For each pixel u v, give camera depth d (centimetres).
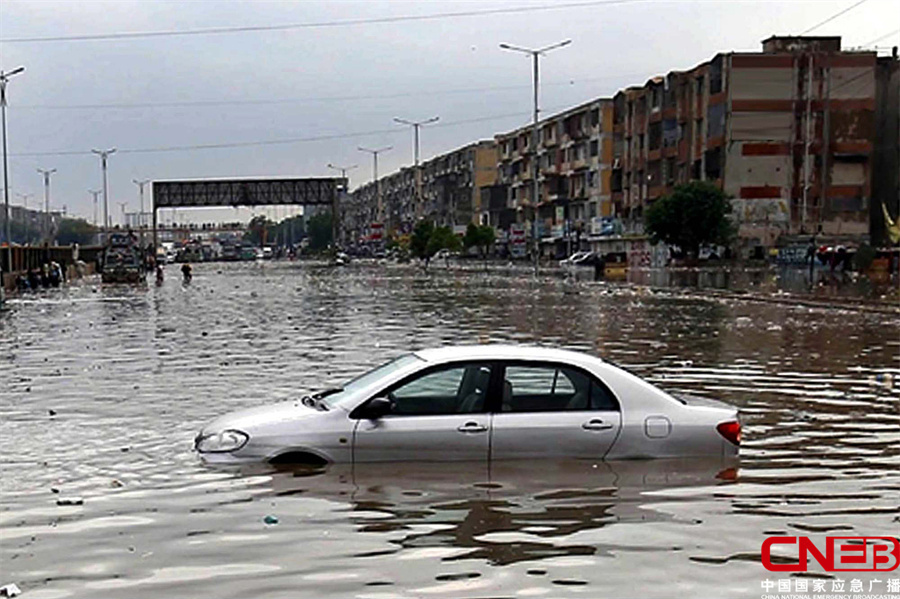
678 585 587
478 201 12262
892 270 5366
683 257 6606
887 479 844
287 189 9825
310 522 702
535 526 693
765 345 2011
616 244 8006
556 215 9662
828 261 5834
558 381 845
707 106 6888
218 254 15312
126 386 1438
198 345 2056
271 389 1400
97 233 15525
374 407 828
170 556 637
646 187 7912
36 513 735
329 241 17325
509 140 11206
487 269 7862
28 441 1012
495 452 822
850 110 6600
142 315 3067
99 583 591
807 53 6569
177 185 9588
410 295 4056
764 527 701
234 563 623
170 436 1033
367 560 627
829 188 6612
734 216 6575
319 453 826
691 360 1756
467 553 640
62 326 2652
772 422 1127
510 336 2220
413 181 14925
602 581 592
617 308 3177
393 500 748
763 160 6594
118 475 848
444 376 843
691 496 769
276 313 3058
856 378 1515
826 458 923
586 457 828
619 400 843
